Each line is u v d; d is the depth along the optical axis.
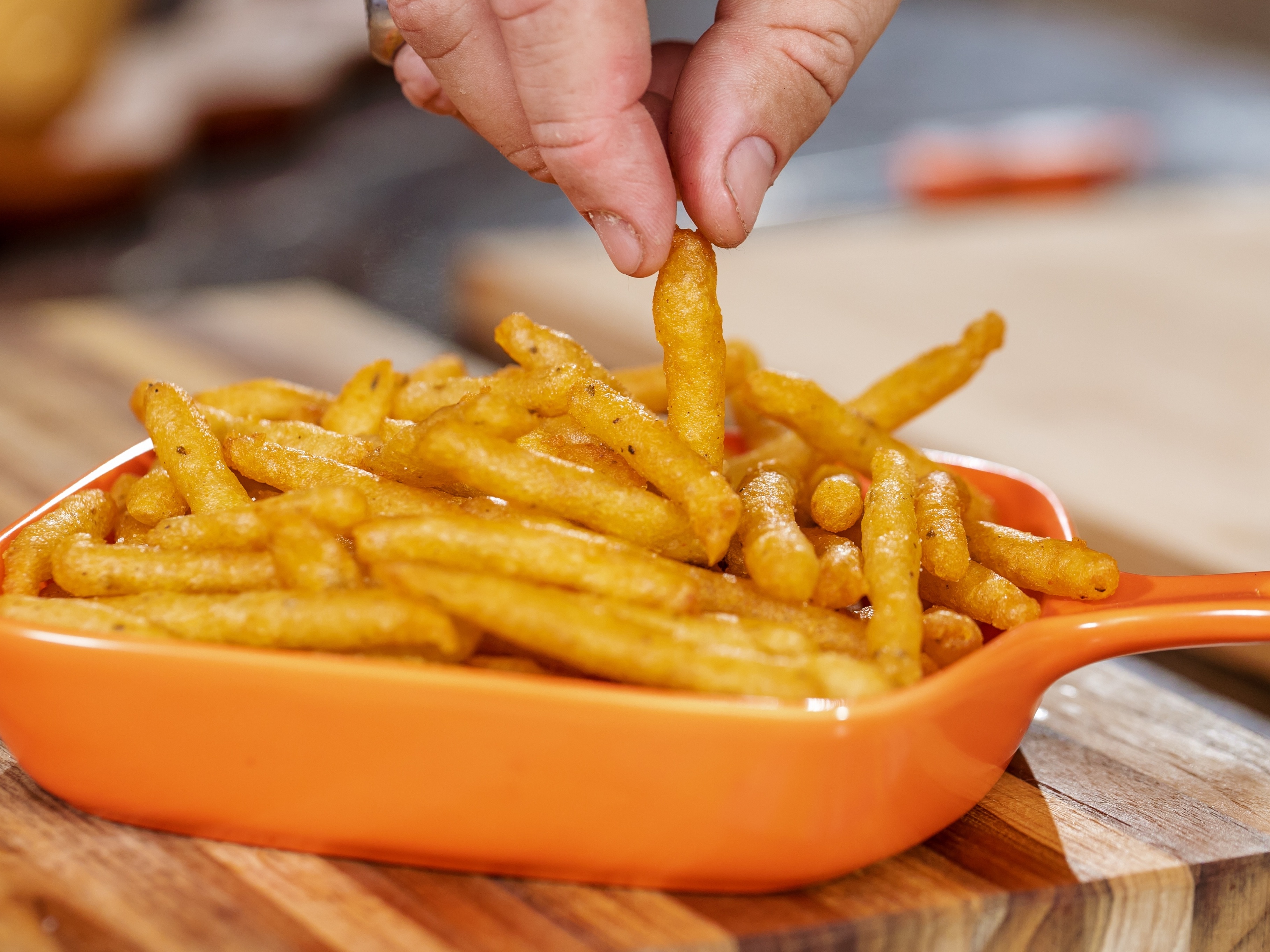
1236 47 1.88
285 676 0.38
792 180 1.31
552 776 0.38
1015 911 0.40
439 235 1.12
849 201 1.26
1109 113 1.49
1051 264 1.08
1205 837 0.43
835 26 0.43
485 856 0.40
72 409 0.63
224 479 0.43
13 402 0.64
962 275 1.05
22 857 0.40
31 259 1.11
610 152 0.41
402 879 0.40
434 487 0.43
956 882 0.41
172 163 1.21
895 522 0.42
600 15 0.40
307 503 0.40
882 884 0.41
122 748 0.40
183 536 0.42
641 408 0.42
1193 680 0.60
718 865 0.39
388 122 1.38
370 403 0.46
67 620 0.40
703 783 0.38
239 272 1.05
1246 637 0.41
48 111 1.11
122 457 0.47
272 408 0.48
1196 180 1.33
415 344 0.79
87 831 0.41
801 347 0.89
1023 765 0.45
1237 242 1.14
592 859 0.39
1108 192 1.29
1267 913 0.42
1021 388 0.83
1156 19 1.96
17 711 0.40
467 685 0.38
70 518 0.44
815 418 0.46
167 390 0.44
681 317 0.43
